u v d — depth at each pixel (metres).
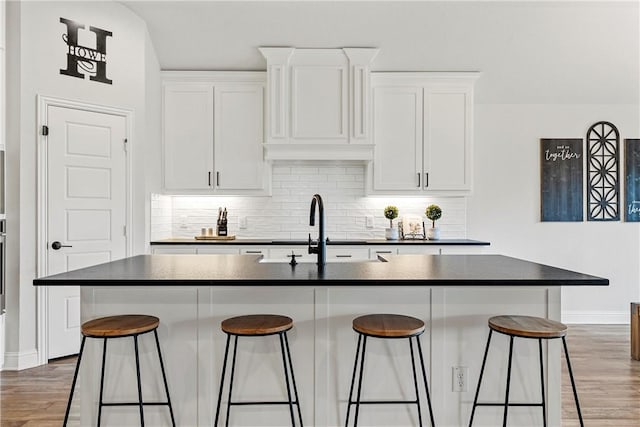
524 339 2.08
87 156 3.38
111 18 3.50
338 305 2.09
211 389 2.08
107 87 3.48
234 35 3.90
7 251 3.07
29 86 3.12
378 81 4.18
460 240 4.18
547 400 2.07
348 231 4.50
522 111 4.57
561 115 4.57
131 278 1.87
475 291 2.10
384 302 2.10
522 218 4.59
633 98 4.50
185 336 2.08
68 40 3.28
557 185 4.58
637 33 3.82
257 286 1.92
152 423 2.07
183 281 1.84
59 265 3.25
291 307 2.09
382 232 4.50
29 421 2.35
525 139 4.59
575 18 3.71
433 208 4.27
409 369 2.08
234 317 2.02
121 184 3.55
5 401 2.59
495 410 2.08
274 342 2.08
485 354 2.00
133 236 3.61
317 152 4.06
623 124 4.58
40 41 3.16
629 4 3.55
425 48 4.01
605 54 4.02
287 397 2.08
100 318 1.96
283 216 4.50
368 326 1.82
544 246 4.59
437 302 2.09
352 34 3.90
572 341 3.85
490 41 3.93
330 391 2.08
